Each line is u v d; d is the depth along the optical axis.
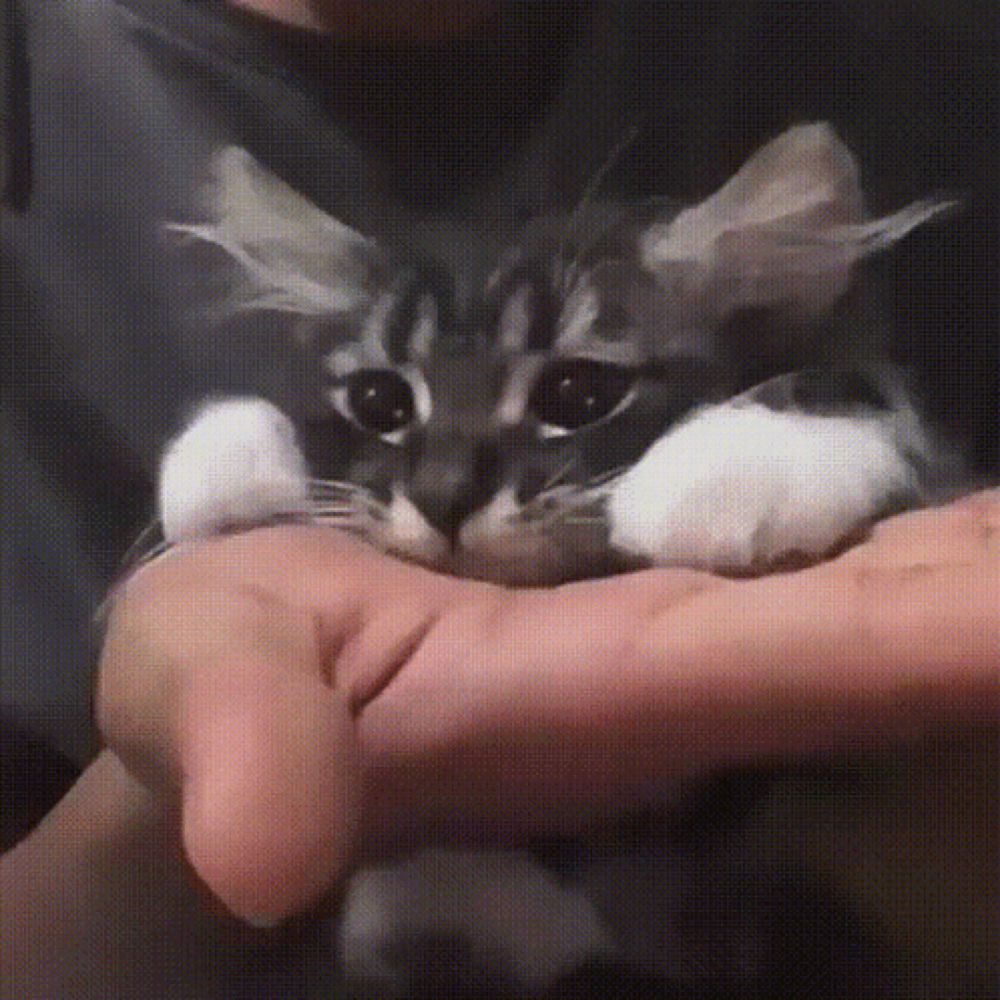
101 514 0.59
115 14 0.62
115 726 0.42
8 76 0.62
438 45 0.60
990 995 0.45
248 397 0.62
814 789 0.41
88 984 0.49
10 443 0.59
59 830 0.52
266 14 0.61
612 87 0.61
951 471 0.57
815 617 0.39
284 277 0.62
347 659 0.39
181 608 0.41
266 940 0.49
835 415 0.60
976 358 0.61
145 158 0.62
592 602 0.41
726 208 0.62
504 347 0.64
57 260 0.61
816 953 0.47
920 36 0.61
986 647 0.38
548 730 0.39
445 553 0.60
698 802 0.42
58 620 0.57
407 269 0.64
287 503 0.59
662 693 0.39
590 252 0.63
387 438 0.63
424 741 0.38
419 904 0.51
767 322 0.64
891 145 0.61
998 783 0.40
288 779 0.34
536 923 0.52
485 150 0.62
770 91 0.61
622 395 0.63
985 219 0.61
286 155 0.62
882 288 0.62
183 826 0.36
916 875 0.43
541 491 0.61
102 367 0.61
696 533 0.52
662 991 0.51
